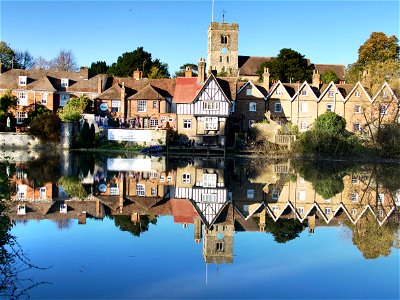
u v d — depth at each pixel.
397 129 47.50
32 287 9.43
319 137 48.91
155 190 24.34
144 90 63.41
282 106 63.00
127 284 9.73
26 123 60.06
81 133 54.69
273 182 29.16
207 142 57.69
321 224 17.11
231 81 67.19
